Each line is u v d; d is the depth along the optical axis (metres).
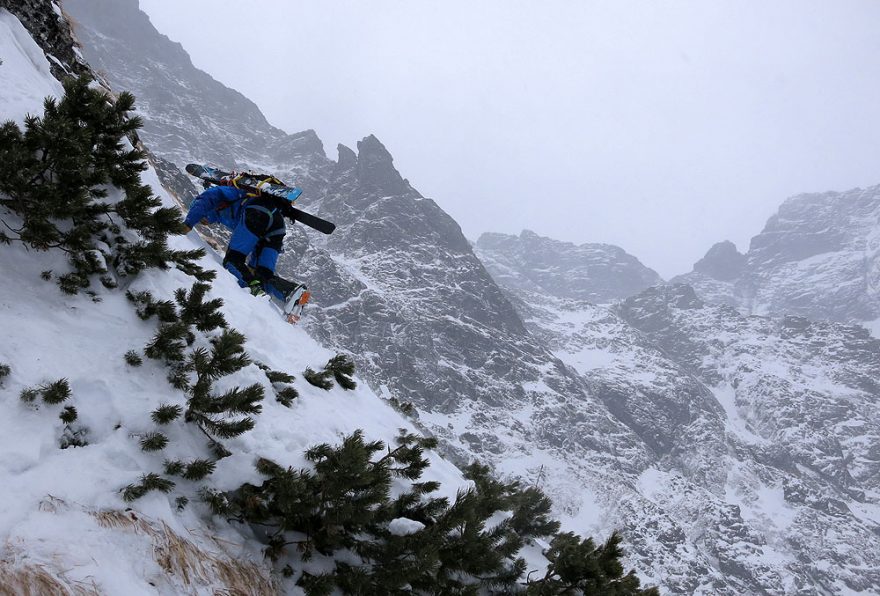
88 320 3.99
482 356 184.12
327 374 5.86
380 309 174.00
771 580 130.38
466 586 3.89
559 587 4.23
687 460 187.50
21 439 2.99
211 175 6.93
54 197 3.96
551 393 181.62
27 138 3.98
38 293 3.92
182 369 4.00
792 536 154.25
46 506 2.73
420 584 3.86
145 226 4.65
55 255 4.18
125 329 4.11
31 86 5.31
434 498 4.61
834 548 153.12
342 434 4.89
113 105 4.65
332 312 164.75
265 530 3.66
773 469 191.00
